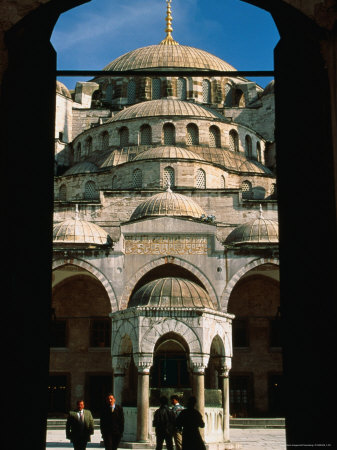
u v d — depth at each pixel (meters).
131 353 30.19
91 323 49.50
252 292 50.38
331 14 7.39
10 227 6.98
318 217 7.28
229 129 63.34
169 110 63.72
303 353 7.51
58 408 48.06
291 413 7.82
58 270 47.84
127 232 45.88
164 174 55.47
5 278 6.83
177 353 40.66
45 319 7.96
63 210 54.59
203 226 45.97
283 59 8.49
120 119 63.28
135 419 27.62
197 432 15.54
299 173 7.84
